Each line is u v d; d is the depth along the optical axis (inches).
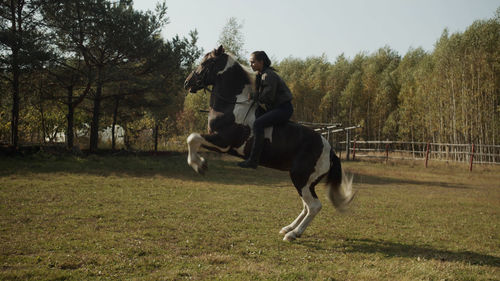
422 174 627.8
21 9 561.9
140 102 700.0
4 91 558.9
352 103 1360.7
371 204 309.6
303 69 1641.2
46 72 565.9
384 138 1334.9
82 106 751.7
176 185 372.2
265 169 599.2
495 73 875.4
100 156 620.4
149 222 209.0
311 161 191.3
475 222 250.2
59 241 163.9
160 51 643.5
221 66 191.3
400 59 1606.8
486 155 830.5
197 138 177.0
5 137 756.0
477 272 146.0
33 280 118.3
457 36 961.5
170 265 139.8
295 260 155.4
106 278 123.5
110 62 634.8
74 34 581.3
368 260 158.2
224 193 335.6
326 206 296.8
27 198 263.0
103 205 252.5
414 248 181.2
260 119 180.5
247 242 179.6
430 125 1059.3
